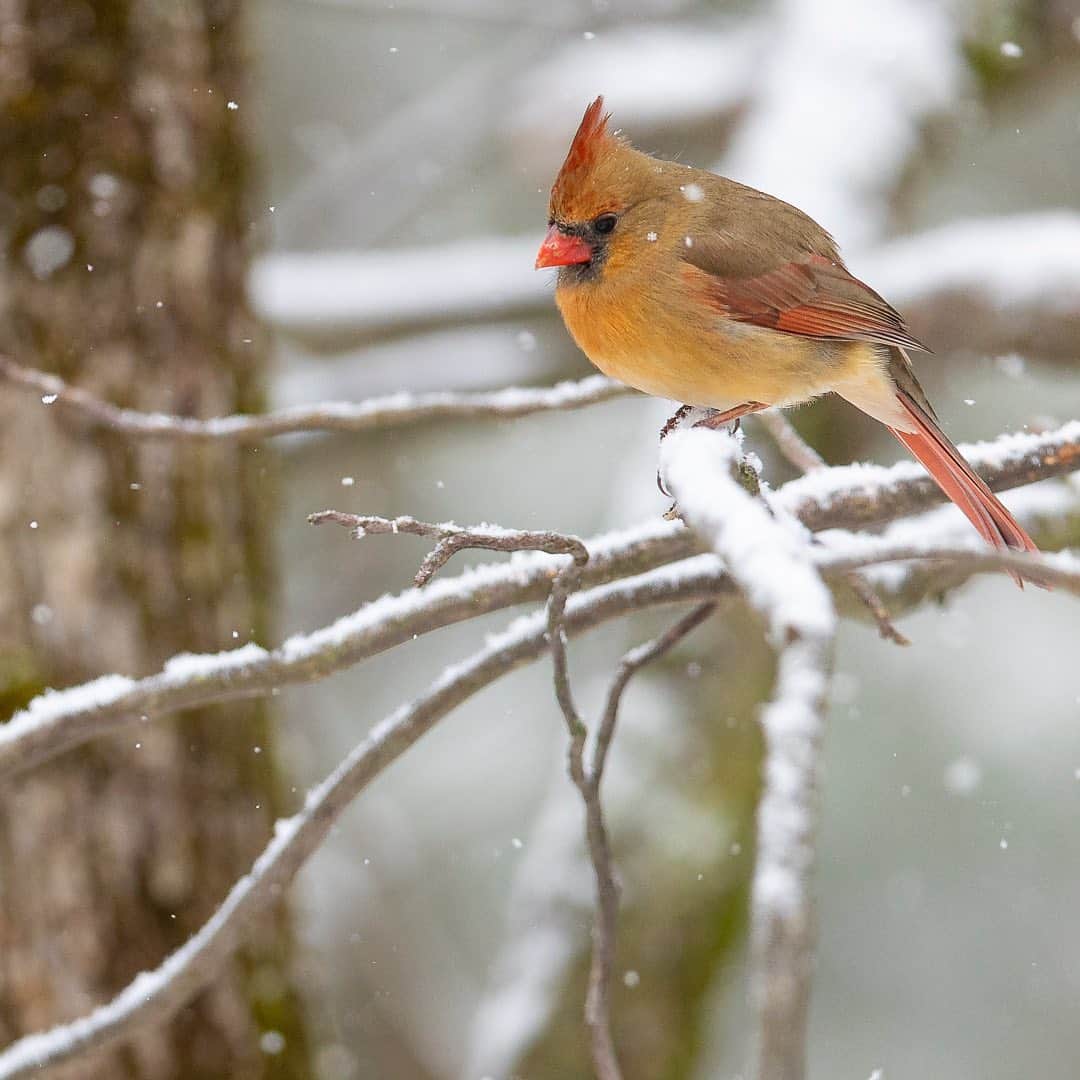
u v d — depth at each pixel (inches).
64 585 320.5
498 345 534.3
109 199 325.7
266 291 515.8
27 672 315.6
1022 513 280.2
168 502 330.0
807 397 297.0
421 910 638.5
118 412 278.2
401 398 285.4
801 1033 99.5
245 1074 329.4
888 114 539.5
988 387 629.3
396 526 185.5
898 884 652.7
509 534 187.6
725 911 476.4
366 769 219.6
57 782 318.0
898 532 256.8
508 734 673.6
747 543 139.3
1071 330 457.7
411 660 682.2
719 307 283.3
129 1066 318.0
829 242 302.2
